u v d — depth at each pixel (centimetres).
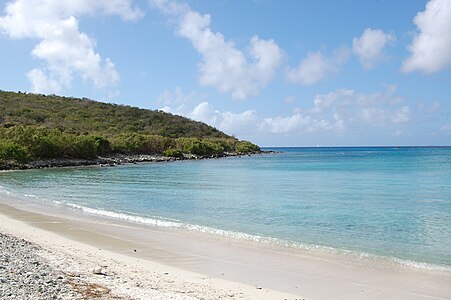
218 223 2441
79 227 2253
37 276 1148
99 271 1309
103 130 14200
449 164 9675
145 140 12750
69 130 12744
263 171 7506
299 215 2731
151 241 1927
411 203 3328
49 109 15438
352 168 8300
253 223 2442
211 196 3794
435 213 2812
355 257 1666
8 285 1027
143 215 2702
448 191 4200
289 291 1250
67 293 1032
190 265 1533
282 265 1545
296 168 8394
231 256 1669
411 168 8200
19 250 1507
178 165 9662
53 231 2127
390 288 1288
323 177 6088
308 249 1794
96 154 10625
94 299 1012
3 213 2712
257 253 1722
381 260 1627
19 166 7831
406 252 1775
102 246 1811
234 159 13288
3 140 8444
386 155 16888
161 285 1234
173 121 18375
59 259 1459
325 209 3000
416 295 1227
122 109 17862
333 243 1933
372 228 2295
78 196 3744
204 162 11175
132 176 6219
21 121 12669
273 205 3200
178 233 2117
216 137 18450
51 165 8612
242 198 3641
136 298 1067
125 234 2083
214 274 1423
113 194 3916
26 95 16625
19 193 3931
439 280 1372
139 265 1494
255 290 1245
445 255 1722
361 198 3641
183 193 4025
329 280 1367
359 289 1277
